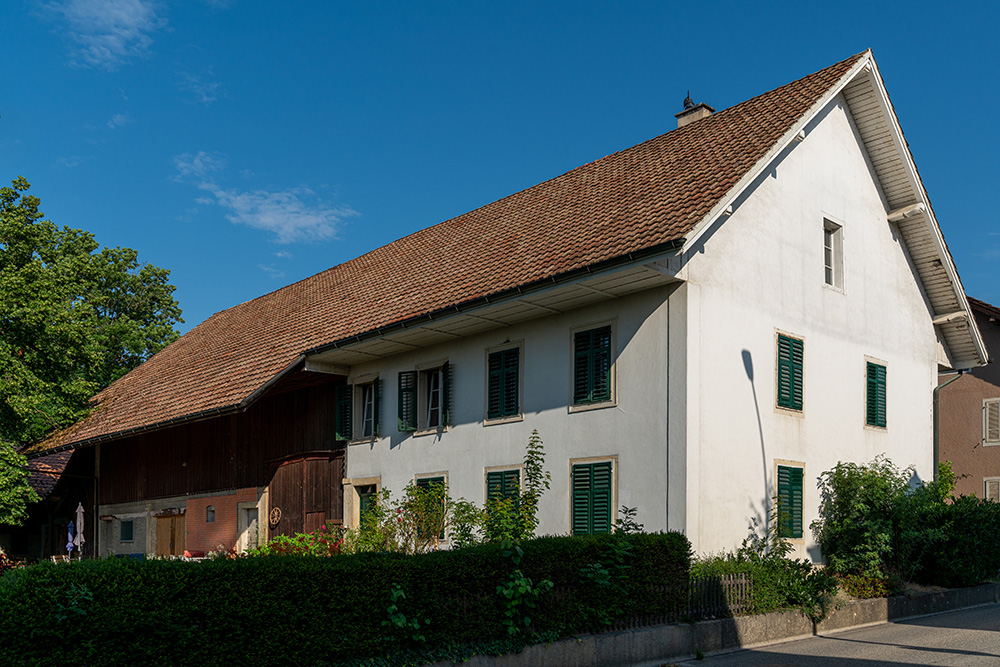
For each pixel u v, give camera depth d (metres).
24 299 22.44
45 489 31.05
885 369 17.94
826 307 16.47
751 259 14.68
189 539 24.17
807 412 15.53
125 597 7.01
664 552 11.14
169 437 25.75
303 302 25.52
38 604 6.63
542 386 15.33
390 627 8.55
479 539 13.34
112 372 39.66
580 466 14.41
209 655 7.38
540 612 9.77
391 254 24.97
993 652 11.03
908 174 18.22
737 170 14.14
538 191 21.38
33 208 25.12
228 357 23.95
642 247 12.28
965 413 27.58
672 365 13.26
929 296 20.02
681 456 12.91
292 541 15.73
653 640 10.67
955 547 16.20
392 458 18.34
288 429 21.41
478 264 17.34
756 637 11.99
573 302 14.59
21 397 21.53
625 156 20.03
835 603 13.33
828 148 17.17
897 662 10.52
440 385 17.56
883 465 17.27
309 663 7.98
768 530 14.18
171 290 45.69
